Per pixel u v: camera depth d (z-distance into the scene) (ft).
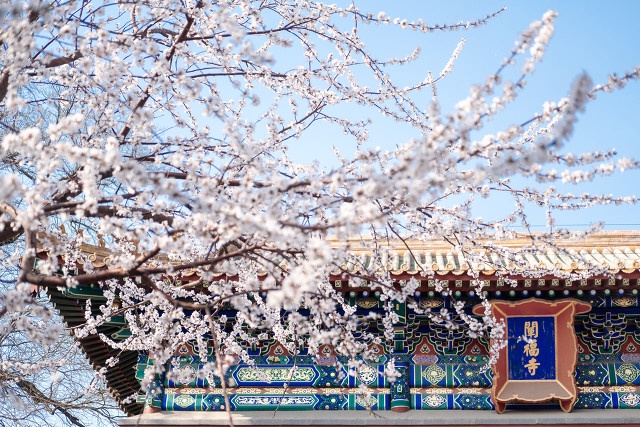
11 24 27.68
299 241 24.07
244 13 34.83
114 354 50.93
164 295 27.12
